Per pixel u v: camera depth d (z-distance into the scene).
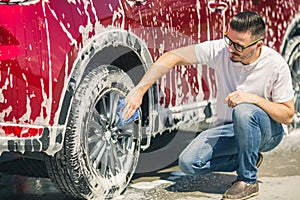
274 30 5.68
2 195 4.38
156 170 4.94
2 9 3.59
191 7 4.70
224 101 4.25
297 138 5.97
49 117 3.70
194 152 4.17
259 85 4.13
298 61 6.16
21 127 3.61
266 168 4.94
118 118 4.21
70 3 3.82
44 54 3.65
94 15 3.92
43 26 3.66
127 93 4.26
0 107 3.57
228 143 4.18
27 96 3.62
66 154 3.87
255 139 4.02
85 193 4.02
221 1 4.98
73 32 3.78
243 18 3.92
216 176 4.74
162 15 4.44
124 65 4.41
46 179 4.75
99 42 3.94
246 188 4.12
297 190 4.36
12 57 3.56
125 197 4.27
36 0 3.66
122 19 4.12
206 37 4.84
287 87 4.09
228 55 4.17
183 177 4.74
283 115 4.08
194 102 4.77
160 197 4.27
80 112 3.87
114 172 4.23
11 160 4.88
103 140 4.13
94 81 3.98
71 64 3.77
